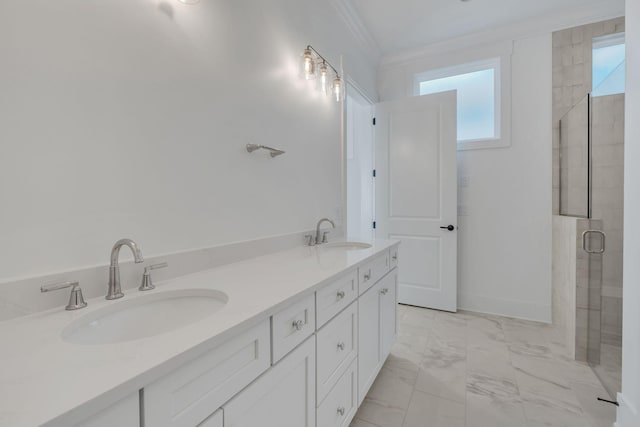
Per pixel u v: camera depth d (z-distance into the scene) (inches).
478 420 56.4
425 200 114.0
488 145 109.2
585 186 81.7
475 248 112.8
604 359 70.4
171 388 21.2
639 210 46.1
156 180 40.8
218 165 50.3
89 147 33.7
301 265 50.8
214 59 49.4
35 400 16.0
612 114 73.3
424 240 114.8
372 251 64.4
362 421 56.5
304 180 75.0
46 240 30.4
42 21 30.0
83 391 16.8
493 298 110.3
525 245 105.4
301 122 73.5
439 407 60.1
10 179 28.1
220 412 25.4
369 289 61.0
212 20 49.1
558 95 99.3
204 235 47.8
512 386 66.6
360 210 133.6
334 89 82.1
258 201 59.4
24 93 28.9
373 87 122.6
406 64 122.2
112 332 31.4
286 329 34.2
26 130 29.0
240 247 53.8
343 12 91.1
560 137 99.2
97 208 34.5
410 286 118.0
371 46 112.2
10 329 25.7
